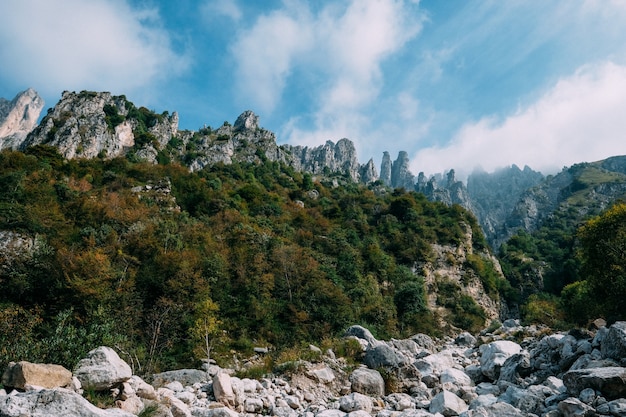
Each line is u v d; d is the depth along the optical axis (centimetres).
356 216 7375
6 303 2866
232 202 6297
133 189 5731
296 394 1068
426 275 5981
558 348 1245
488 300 6325
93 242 3612
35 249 3475
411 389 1204
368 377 1186
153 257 3656
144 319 2908
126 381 796
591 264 2008
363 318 4038
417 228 6888
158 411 729
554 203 14638
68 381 712
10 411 541
